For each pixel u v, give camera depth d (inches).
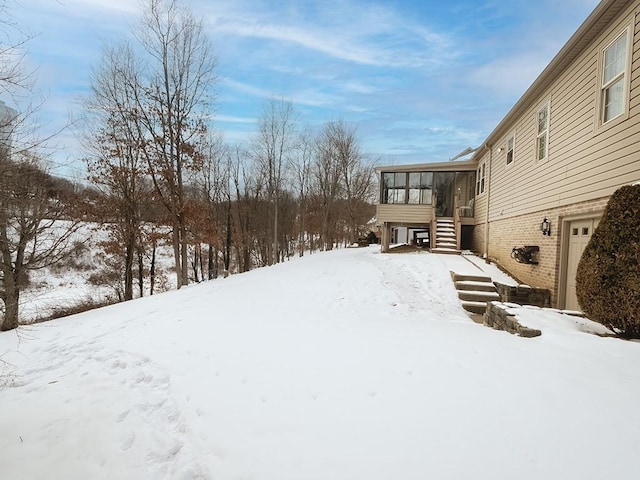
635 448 79.1
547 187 299.7
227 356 161.8
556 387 109.9
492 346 157.2
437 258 466.0
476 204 557.0
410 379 124.4
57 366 184.4
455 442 85.8
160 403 127.0
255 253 1088.8
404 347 162.4
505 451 81.1
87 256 694.5
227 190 954.7
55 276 625.3
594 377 115.9
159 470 92.0
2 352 223.6
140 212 618.5
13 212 254.1
